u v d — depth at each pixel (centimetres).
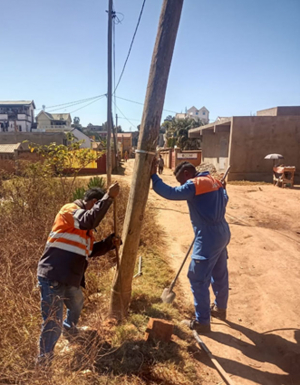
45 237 437
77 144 805
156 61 288
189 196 299
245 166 1683
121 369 251
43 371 221
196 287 314
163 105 297
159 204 1052
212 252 306
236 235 682
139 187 302
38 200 599
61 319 267
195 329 324
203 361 284
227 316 367
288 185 1431
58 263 262
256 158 1675
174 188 301
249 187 1450
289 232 713
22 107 5538
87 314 340
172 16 284
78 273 271
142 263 486
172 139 4328
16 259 373
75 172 799
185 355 277
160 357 267
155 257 516
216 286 348
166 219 837
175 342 290
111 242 306
